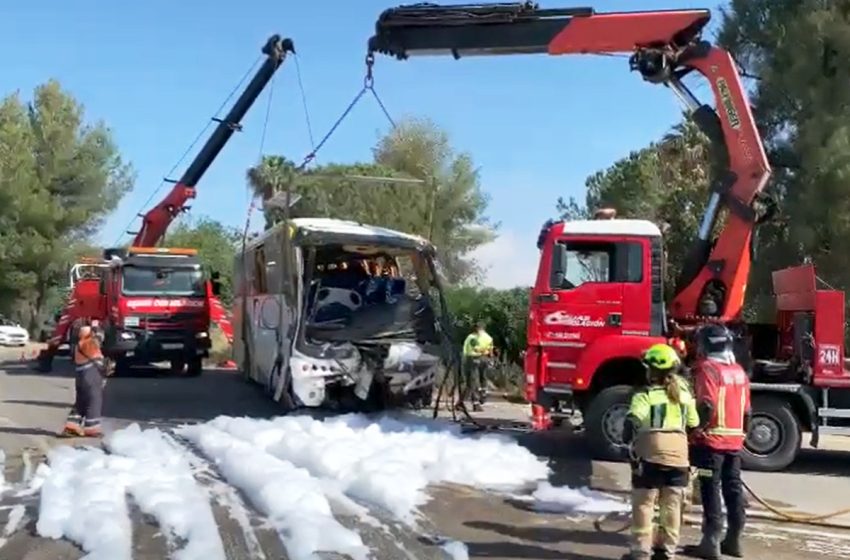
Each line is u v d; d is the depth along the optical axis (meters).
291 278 15.57
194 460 11.57
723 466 8.40
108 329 24.12
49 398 18.88
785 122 21.88
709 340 8.48
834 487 11.83
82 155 51.09
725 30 22.28
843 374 12.42
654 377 7.92
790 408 12.73
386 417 15.10
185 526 8.40
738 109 13.51
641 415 7.81
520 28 14.24
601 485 11.23
